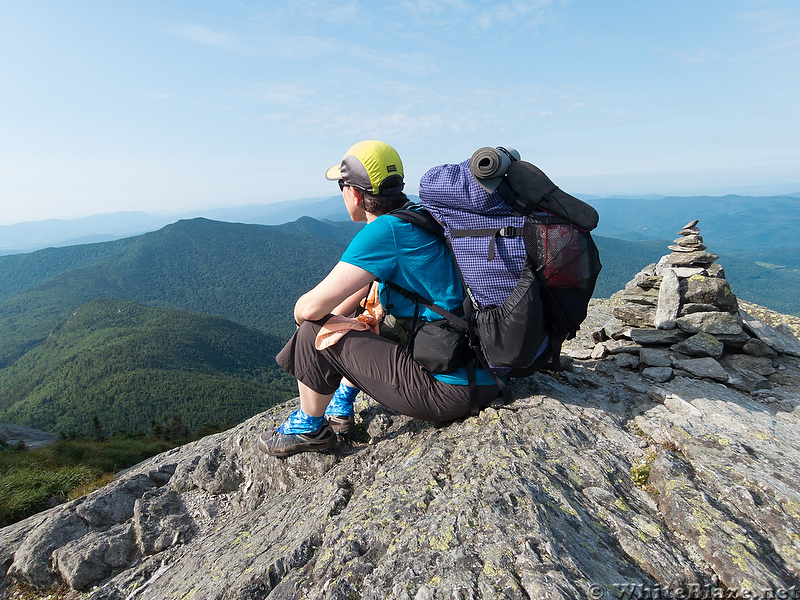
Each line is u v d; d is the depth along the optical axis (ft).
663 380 13.74
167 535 12.28
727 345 15.49
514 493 7.40
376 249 8.73
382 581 6.44
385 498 8.61
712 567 6.47
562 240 8.27
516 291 8.40
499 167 8.32
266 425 14.16
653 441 10.11
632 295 18.49
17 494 22.82
